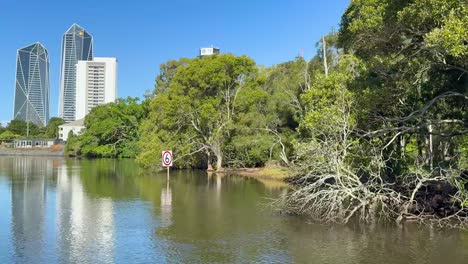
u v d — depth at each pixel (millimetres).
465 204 18000
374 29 17781
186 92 50281
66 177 42812
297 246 15555
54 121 162750
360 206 20344
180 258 14070
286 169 41906
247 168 51094
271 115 48938
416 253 14578
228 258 14039
